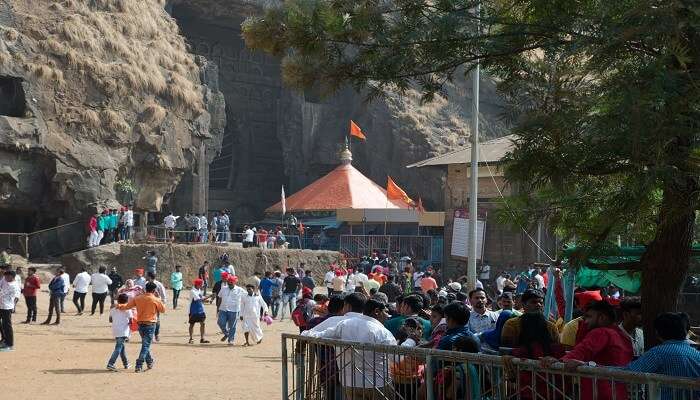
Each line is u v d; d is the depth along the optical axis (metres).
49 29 46.66
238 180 65.44
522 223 9.39
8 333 21.47
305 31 9.26
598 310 8.13
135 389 15.99
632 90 7.04
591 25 7.99
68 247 44.75
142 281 27.41
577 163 8.08
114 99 47.53
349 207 49.06
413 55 9.19
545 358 6.86
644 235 9.38
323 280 45.84
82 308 30.92
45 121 44.84
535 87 8.80
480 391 7.64
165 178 49.88
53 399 14.84
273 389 16.16
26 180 44.41
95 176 45.47
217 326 28.83
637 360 7.05
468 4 9.16
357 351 9.23
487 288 33.50
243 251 44.22
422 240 49.47
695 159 7.46
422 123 60.00
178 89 50.62
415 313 11.86
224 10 62.00
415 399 8.57
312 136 63.19
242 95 65.94
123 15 51.06
